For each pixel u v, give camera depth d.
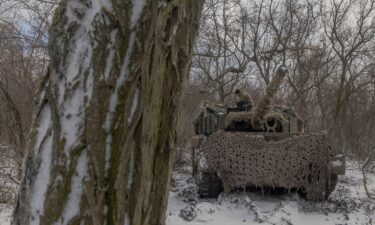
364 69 20.41
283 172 8.02
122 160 1.60
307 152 7.96
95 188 1.57
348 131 21.23
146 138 1.64
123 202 1.61
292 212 7.16
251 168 8.05
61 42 1.63
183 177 11.35
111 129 1.60
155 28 1.64
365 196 9.12
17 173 7.91
